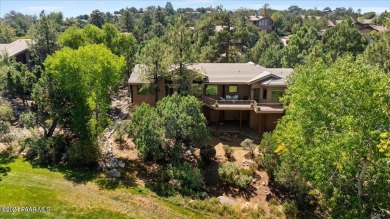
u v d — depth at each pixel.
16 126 32.91
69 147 27.72
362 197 17.25
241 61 58.62
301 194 22.73
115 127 32.28
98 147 26.48
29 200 20.83
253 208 21.70
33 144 27.00
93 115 30.27
